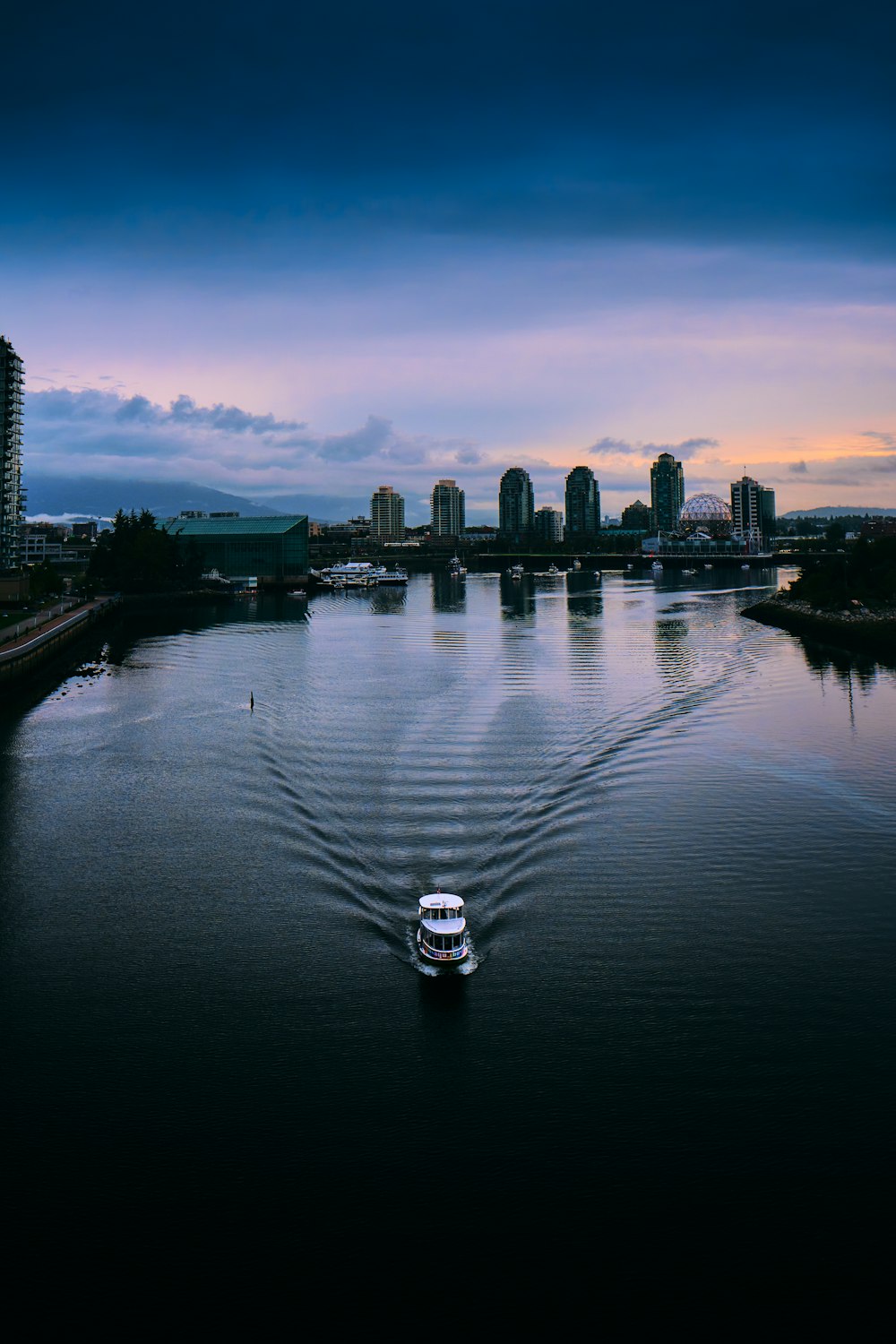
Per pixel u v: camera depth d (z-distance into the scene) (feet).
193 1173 136.46
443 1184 134.21
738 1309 116.06
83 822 272.10
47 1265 122.62
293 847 247.70
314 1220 128.67
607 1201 131.03
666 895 216.74
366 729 369.50
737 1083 151.84
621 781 296.71
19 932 205.05
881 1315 115.03
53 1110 148.66
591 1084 152.56
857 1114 144.77
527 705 409.08
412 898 216.74
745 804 275.39
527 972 184.75
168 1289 119.34
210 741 360.28
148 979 184.96
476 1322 114.62
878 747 336.29
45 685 496.23
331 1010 173.88
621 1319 114.93
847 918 205.46
